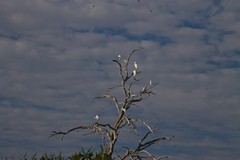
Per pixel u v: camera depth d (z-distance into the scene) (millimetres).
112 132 29391
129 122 29234
